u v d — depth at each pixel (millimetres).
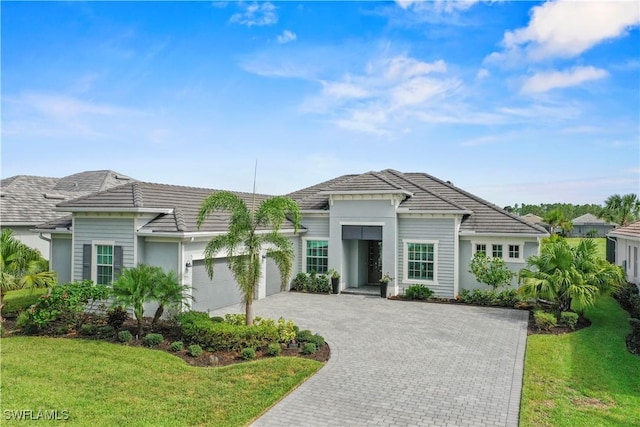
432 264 20984
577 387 9508
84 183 33656
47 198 28766
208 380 9688
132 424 7535
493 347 12727
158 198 17078
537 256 18266
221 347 11773
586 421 7848
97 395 8789
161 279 13367
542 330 14672
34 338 12891
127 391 9016
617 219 59062
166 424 7570
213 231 16484
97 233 16516
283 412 8258
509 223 20531
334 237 22344
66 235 17938
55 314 13453
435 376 10273
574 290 15086
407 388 9508
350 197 21953
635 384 9688
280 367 10570
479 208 22125
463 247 20984
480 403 8719
